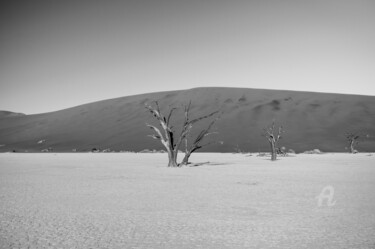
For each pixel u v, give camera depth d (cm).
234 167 3362
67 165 3772
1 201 1366
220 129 10906
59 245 787
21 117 15700
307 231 900
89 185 1898
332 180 2128
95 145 10888
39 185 1900
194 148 3741
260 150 9356
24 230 916
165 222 1003
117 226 957
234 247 770
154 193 1585
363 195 1507
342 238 836
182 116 12006
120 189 1725
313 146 9494
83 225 969
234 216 1082
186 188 1761
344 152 8988
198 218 1055
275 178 2258
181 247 771
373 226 952
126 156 6788
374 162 4266
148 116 12588
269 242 805
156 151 9538
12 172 2817
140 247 771
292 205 1272
